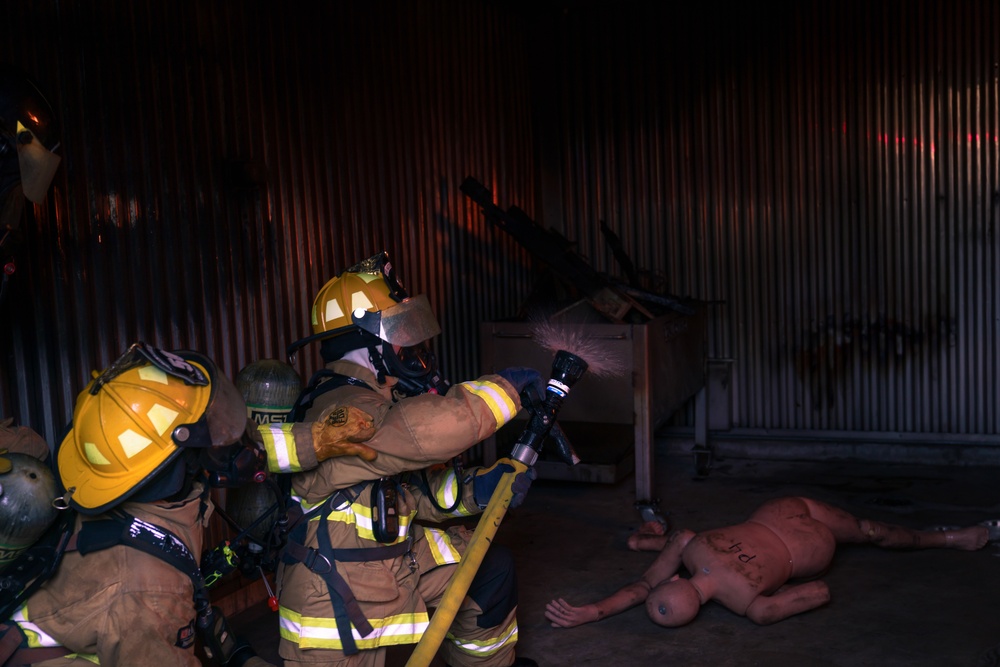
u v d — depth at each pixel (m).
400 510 2.32
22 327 2.97
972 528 4.28
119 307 3.33
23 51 2.98
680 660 3.22
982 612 3.53
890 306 6.00
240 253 3.92
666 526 4.70
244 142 3.95
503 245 6.31
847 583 3.90
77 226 3.17
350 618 2.18
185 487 1.91
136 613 1.74
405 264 5.16
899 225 5.94
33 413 3.02
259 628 3.62
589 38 6.54
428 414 2.15
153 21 3.49
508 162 6.39
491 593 2.58
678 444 6.39
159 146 3.51
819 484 5.54
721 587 3.54
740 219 6.28
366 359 2.45
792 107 6.10
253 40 4.01
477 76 6.00
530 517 5.08
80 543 1.80
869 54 5.90
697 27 6.27
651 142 6.46
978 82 5.69
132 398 1.82
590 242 6.66
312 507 2.27
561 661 3.26
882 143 5.92
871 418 6.10
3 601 1.77
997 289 5.77
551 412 2.42
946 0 5.71
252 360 3.97
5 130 2.17
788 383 6.26
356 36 4.75
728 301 6.35
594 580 4.07
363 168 4.79
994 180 5.71
